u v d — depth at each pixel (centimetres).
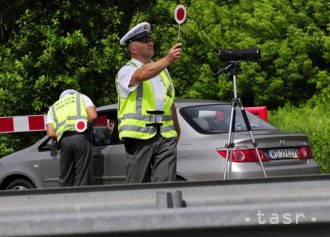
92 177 2197
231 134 1938
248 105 6875
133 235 622
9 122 2652
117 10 3456
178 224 609
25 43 3203
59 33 3203
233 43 6594
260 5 6844
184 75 6312
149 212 612
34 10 3247
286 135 2012
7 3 3309
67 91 2234
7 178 2430
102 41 3388
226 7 6600
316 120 4144
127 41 1603
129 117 1574
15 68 3158
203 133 2002
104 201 844
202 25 6512
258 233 627
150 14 3691
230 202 773
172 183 845
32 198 859
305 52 6750
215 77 6425
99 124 2242
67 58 3195
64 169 2203
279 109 6606
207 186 834
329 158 3034
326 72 6656
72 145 2164
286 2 6969
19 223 615
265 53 6650
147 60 1612
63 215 619
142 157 1584
